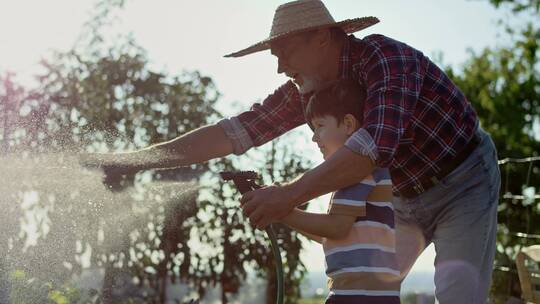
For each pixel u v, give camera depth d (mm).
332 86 3020
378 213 2840
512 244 7844
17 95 5070
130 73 5961
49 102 5430
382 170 2893
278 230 6254
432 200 3393
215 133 3598
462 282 3254
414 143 3311
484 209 3309
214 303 6016
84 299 4277
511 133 20266
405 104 2967
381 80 2994
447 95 3283
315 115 3020
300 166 6207
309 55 3180
